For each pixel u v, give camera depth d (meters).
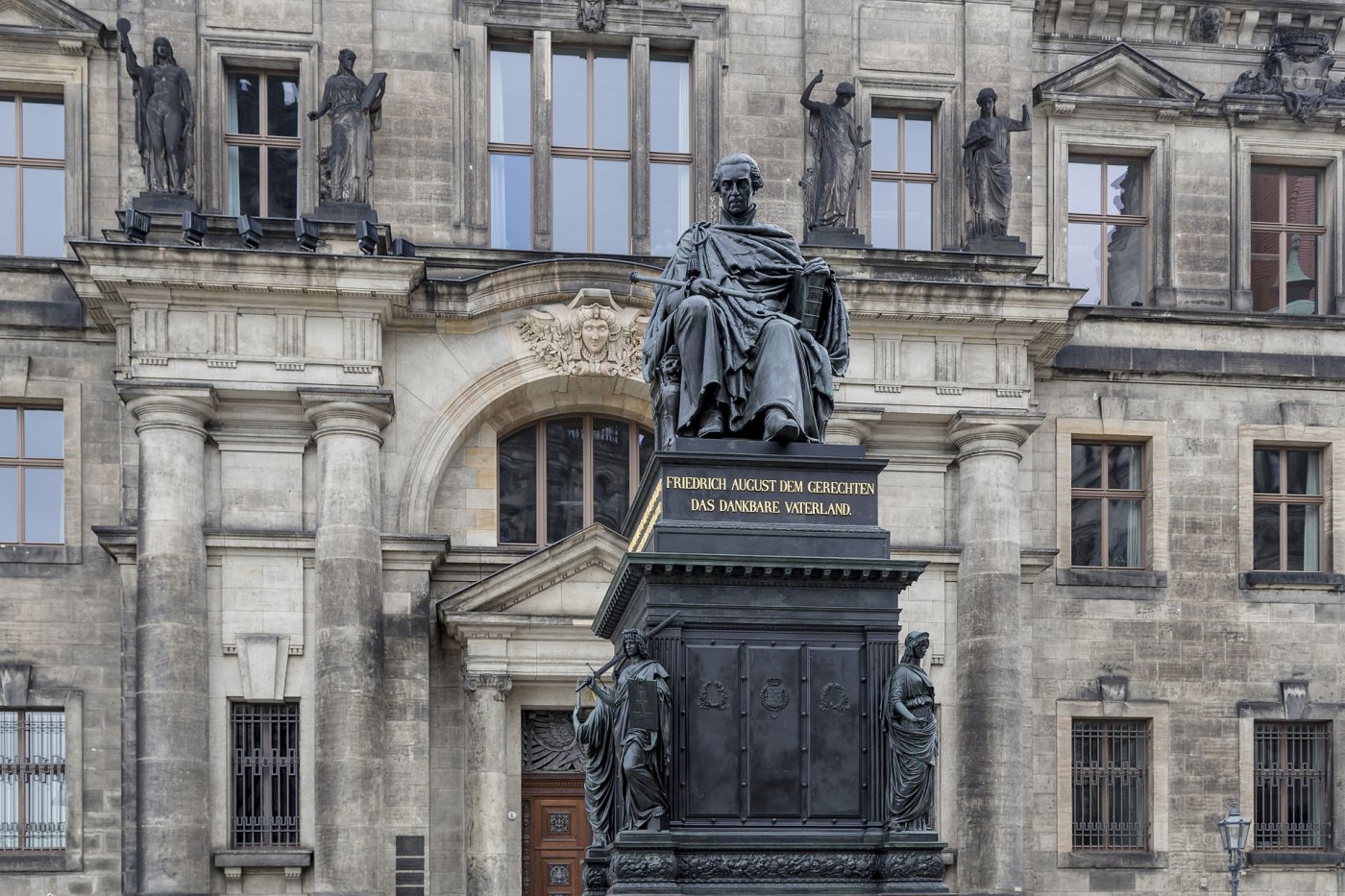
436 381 41.41
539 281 41.44
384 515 40.84
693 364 18.23
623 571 17.62
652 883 16.34
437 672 41.09
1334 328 46.72
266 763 39.56
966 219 44.53
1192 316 45.94
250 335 39.75
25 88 42.47
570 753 41.84
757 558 17.17
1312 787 45.62
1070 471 45.47
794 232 43.91
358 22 42.69
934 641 42.31
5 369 41.25
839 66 44.59
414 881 39.38
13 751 40.81
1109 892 43.91
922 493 43.06
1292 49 47.53
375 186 42.38
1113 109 46.47
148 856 37.94
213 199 41.94
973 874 41.12
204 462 39.75
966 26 45.41
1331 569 46.31
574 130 44.16
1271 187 47.97
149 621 38.66
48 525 41.84
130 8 42.09
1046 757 44.19
